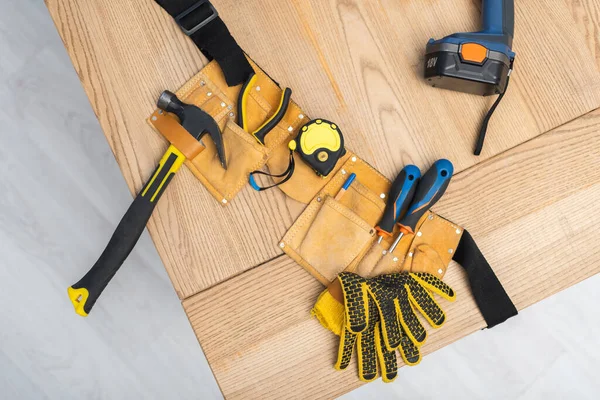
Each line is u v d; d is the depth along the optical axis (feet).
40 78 5.61
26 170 5.57
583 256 3.82
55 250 5.58
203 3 3.66
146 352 5.64
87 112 5.65
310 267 3.67
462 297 3.78
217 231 3.65
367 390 5.84
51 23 5.62
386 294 3.58
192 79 3.67
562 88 3.93
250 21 3.81
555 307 5.95
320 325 3.67
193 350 5.67
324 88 3.83
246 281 3.65
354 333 3.61
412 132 3.84
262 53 3.81
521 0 3.97
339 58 3.85
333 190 3.74
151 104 3.66
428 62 3.71
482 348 5.90
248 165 3.62
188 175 3.64
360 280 3.55
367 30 3.89
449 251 3.78
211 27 3.66
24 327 5.54
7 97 5.58
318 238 3.66
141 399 5.62
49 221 5.58
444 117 3.86
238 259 3.65
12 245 5.56
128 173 3.60
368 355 3.66
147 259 5.63
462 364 5.90
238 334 3.63
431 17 3.93
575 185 3.87
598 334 5.95
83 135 5.64
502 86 3.70
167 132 3.56
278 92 3.75
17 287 5.55
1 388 5.49
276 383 3.63
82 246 5.60
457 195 3.83
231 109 3.69
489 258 3.80
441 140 3.85
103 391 5.60
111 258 3.52
